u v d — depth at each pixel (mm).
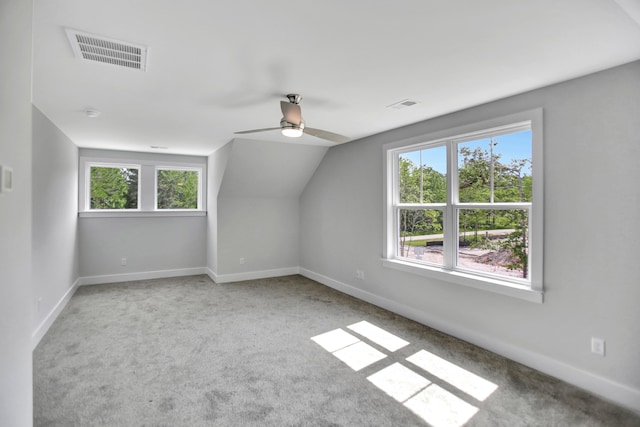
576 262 2449
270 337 3346
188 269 6184
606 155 2289
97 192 5570
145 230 5828
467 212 3334
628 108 2189
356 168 4707
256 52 2029
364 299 4582
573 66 2242
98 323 3709
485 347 3061
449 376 2596
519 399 2293
